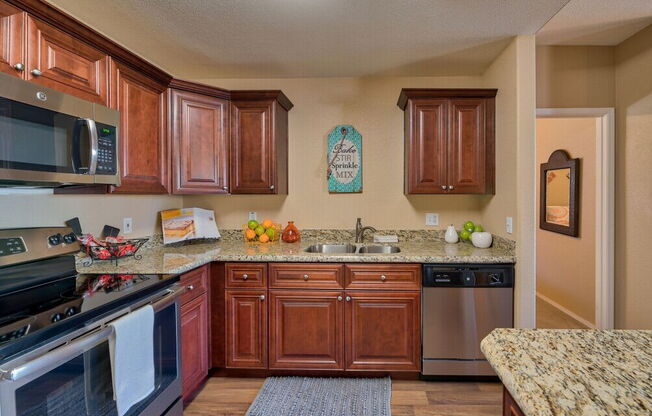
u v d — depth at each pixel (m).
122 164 1.86
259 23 2.03
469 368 2.20
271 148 2.57
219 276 2.28
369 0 1.80
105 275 1.68
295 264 2.25
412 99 2.54
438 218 2.89
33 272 1.46
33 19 1.35
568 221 3.40
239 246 2.67
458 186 2.52
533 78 2.17
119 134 1.83
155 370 1.50
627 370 0.72
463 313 2.19
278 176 2.63
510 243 2.26
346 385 2.19
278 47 2.35
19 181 1.26
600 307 2.77
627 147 2.57
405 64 2.64
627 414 0.57
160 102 2.22
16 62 1.29
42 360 0.96
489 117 2.51
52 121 1.34
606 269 2.71
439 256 2.19
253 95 2.54
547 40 2.56
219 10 1.90
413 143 2.55
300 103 2.94
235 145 2.58
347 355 2.24
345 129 2.90
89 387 1.16
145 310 1.38
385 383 2.21
